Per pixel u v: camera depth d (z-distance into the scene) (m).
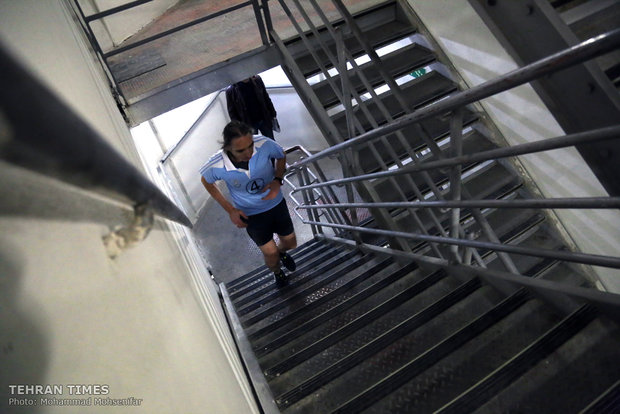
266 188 2.78
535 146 1.20
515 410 1.50
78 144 0.30
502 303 1.89
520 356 1.59
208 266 5.00
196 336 0.91
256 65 3.51
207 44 3.88
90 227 0.46
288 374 2.27
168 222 1.73
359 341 2.31
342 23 3.45
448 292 2.36
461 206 1.69
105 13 2.79
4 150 0.21
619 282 2.80
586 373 1.49
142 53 3.99
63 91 0.74
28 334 0.29
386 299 2.65
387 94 3.26
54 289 0.34
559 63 0.98
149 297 0.61
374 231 2.70
